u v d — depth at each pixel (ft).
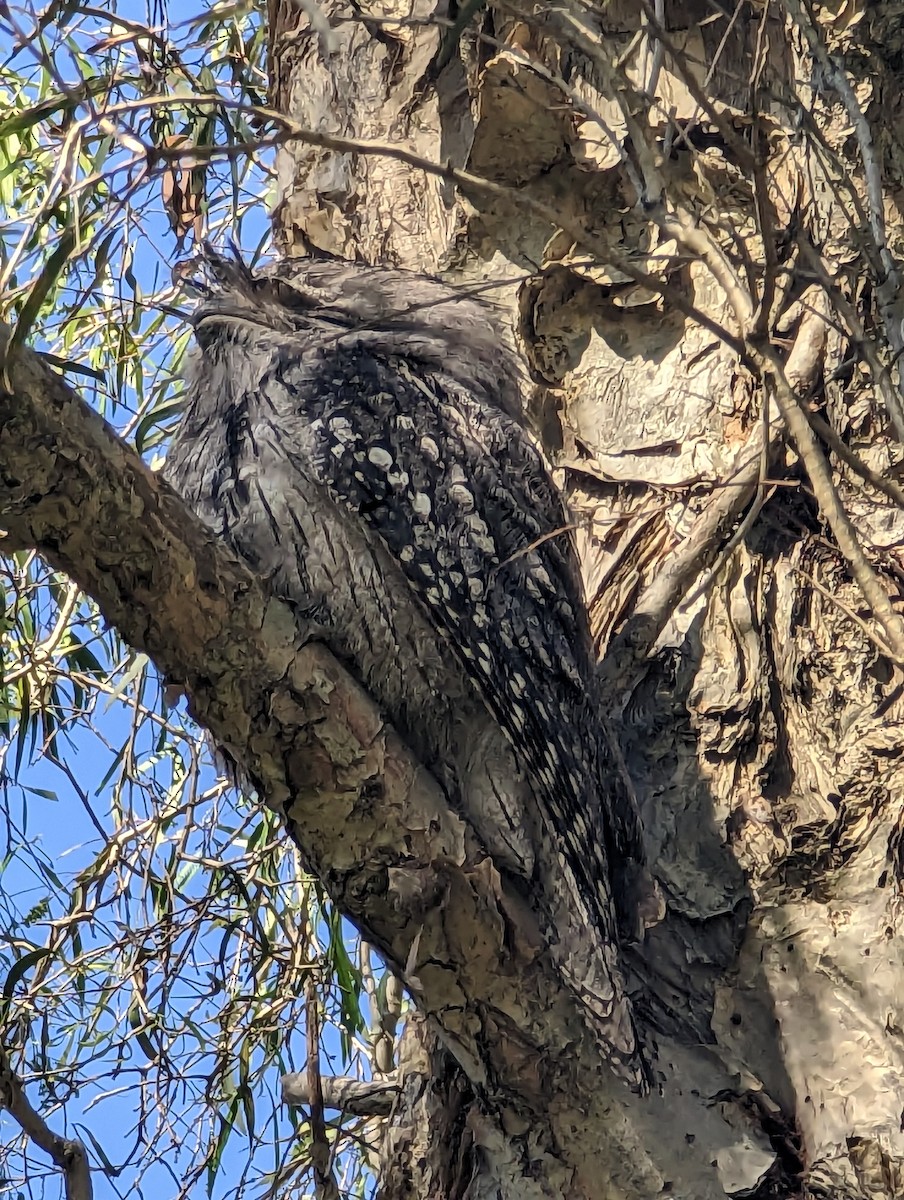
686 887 8.54
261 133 7.76
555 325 10.31
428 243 10.53
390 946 7.18
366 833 6.93
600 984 7.56
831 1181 7.63
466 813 8.54
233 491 8.65
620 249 10.09
